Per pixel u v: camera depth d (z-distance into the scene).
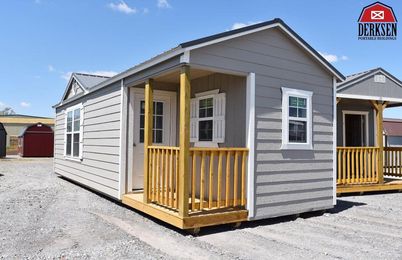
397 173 10.45
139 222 5.32
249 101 5.24
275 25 5.50
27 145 25.69
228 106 5.79
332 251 3.97
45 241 4.21
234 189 5.08
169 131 7.31
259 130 5.31
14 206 6.55
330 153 6.37
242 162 5.17
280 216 5.75
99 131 7.92
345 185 8.43
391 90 9.50
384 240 4.50
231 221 4.94
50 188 9.27
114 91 7.16
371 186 8.77
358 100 9.41
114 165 6.96
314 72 6.21
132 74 6.24
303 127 5.96
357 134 10.57
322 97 6.31
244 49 5.23
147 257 3.64
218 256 3.72
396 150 10.45
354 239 4.53
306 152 5.94
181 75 4.68
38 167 16.88
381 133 9.10
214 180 5.83
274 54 5.61
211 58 4.86
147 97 5.70
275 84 5.58
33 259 3.53
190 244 4.18
